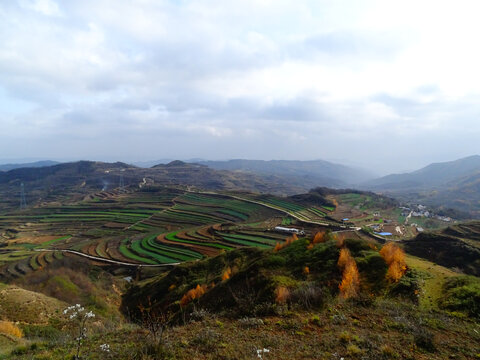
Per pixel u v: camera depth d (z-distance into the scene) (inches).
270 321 468.8
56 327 928.3
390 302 547.2
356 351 347.3
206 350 354.9
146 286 1752.0
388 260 757.9
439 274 701.9
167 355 337.7
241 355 339.0
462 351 357.1
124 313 1462.8
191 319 515.8
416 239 2481.5
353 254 868.6
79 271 2342.5
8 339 606.5
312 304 544.4
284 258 1020.5
